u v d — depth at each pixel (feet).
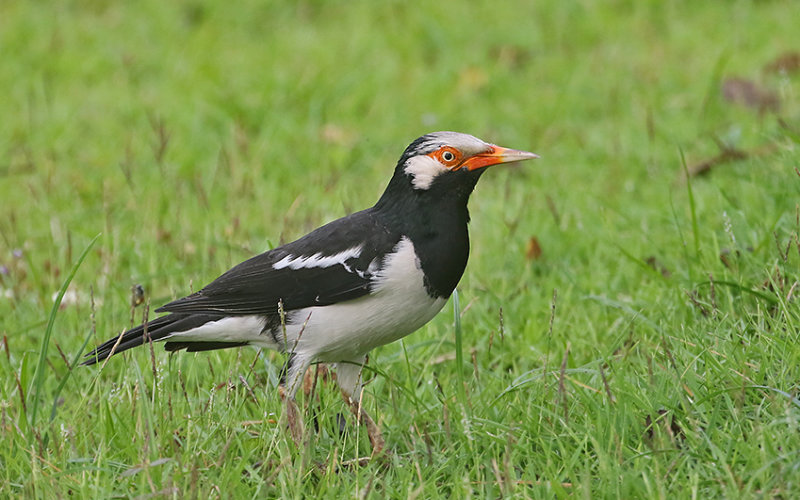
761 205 37.86
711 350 28.09
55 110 55.57
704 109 50.11
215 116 54.34
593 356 31.14
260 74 58.29
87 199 46.91
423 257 27.22
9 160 50.93
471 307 35.29
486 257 39.19
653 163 46.01
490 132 51.70
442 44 61.67
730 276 32.55
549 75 57.36
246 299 27.73
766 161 41.91
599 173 46.47
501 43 61.62
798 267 31.96
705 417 25.49
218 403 28.50
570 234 40.19
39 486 24.43
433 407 28.60
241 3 68.54
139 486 24.41
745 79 51.75
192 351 29.53
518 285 37.11
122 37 65.10
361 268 27.04
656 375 27.81
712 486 23.35
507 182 41.32
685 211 39.55
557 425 26.61
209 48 63.21
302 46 62.44
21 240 43.06
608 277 36.65
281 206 45.16
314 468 25.96
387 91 56.85
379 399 29.81
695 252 35.12
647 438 24.86
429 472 25.76
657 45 59.47
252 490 25.17
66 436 26.55
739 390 25.79
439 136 27.68
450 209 27.63
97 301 37.11
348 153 50.39
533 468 24.86
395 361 32.12
